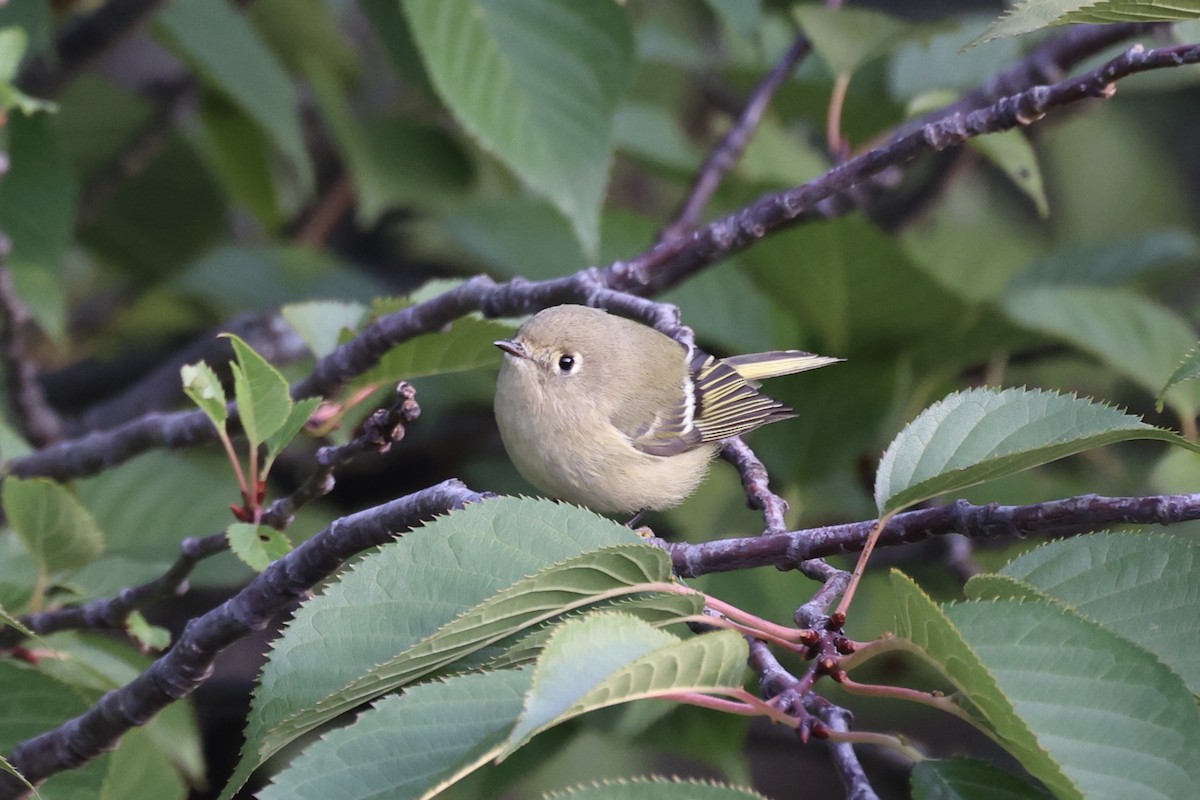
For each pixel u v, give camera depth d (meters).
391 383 8.45
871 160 7.21
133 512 9.59
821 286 10.19
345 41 14.44
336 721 11.84
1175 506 4.92
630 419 8.98
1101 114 15.19
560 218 12.20
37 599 7.47
